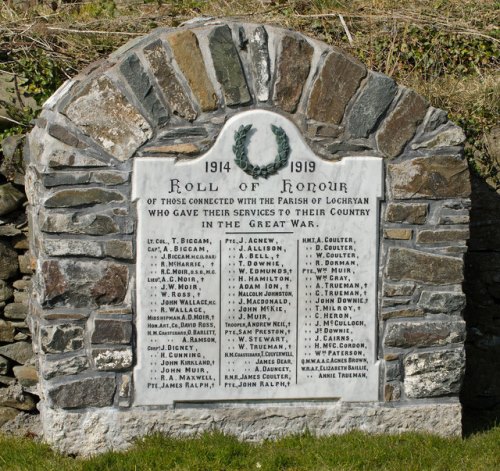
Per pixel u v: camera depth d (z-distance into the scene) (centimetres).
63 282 491
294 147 498
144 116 487
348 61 495
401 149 504
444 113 504
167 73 485
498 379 622
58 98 490
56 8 788
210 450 487
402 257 511
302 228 503
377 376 517
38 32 683
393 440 506
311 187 501
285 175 499
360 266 508
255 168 495
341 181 502
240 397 511
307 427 517
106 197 490
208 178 495
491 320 628
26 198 573
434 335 516
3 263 573
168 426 509
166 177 492
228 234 500
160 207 494
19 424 572
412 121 503
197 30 485
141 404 505
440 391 521
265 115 493
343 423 519
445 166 508
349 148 502
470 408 622
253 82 491
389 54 705
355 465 476
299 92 494
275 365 511
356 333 513
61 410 499
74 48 687
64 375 498
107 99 484
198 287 501
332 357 513
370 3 763
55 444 501
